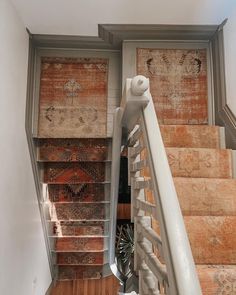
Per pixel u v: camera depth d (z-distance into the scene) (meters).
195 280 0.63
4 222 1.66
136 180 1.43
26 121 2.19
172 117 2.53
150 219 1.35
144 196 1.44
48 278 2.71
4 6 1.73
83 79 2.62
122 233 2.70
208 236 1.40
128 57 2.55
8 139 1.76
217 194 1.65
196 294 0.61
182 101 2.55
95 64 2.66
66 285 2.85
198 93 2.56
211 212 1.64
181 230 0.72
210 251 1.39
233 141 2.07
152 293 1.14
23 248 2.01
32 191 2.26
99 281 2.86
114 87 2.63
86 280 2.87
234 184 1.67
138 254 1.37
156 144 0.95
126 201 2.76
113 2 2.04
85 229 2.70
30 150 2.24
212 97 2.54
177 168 1.88
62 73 2.61
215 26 2.39
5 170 1.69
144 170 1.53
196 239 1.39
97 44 2.59
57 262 2.81
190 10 2.15
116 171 1.97
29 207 2.17
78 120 2.57
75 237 2.70
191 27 2.39
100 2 2.03
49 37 2.47
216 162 1.91
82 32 2.44
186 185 1.65
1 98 1.65
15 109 1.93
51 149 2.52
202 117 2.53
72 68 2.63
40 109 2.54
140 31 2.43
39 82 2.57
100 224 2.71
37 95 2.55
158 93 2.55
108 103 2.61
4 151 1.68
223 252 1.39
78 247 2.72
